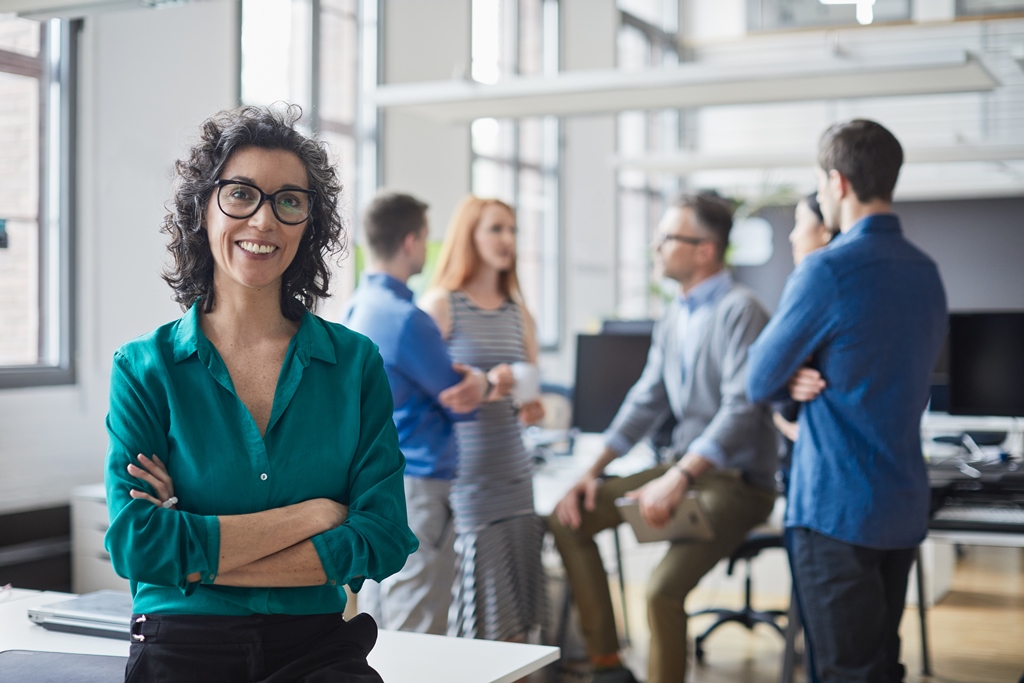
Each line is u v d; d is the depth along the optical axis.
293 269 1.57
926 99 10.34
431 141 6.66
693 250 3.42
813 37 11.08
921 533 2.42
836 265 2.39
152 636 1.42
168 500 1.43
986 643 4.55
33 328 3.87
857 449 2.36
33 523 3.75
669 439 4.32
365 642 1.55
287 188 1.48
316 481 1.50
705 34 11.55
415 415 2.77
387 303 2.78
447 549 2.80
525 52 8.46
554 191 8.91
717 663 4.29
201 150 1.50
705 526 3.20
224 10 4.64
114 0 2.79
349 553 1.45
